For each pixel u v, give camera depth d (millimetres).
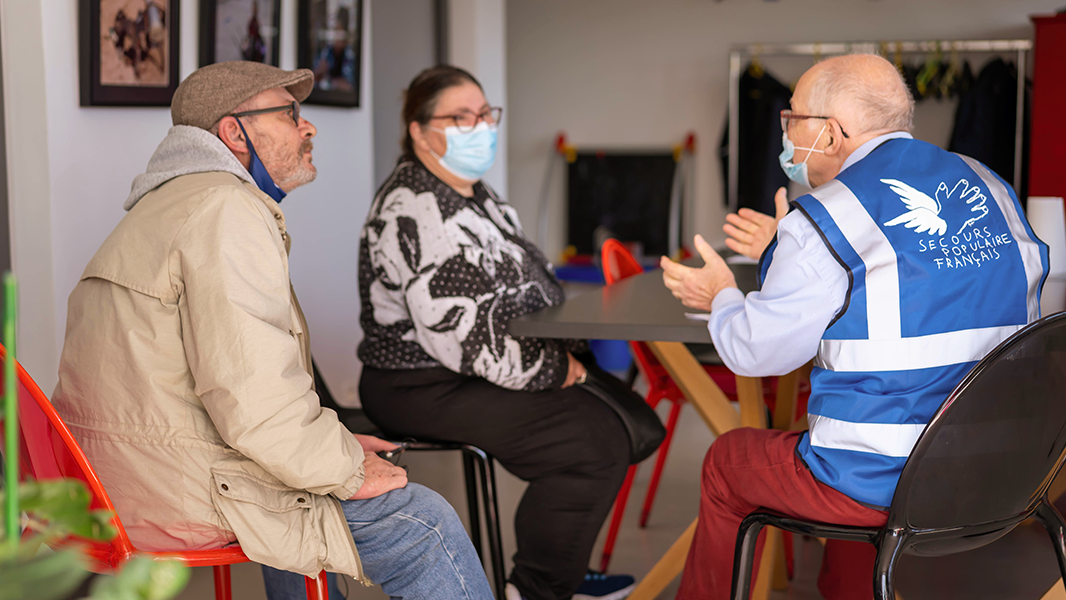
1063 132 4895
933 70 5699
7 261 2270
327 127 3609
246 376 1270
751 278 2307
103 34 2346
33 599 417
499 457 2064
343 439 1387
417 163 2164
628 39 6359
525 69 6551
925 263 1332
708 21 6203
